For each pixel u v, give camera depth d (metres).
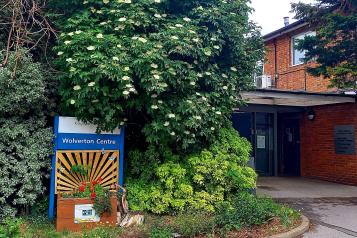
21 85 6.31
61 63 6.79
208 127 7.34
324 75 10.85
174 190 7.22
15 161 6.35
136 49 6.39
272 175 14.88
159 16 6.93
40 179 6.64
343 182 12.76
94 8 7.04
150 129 7.02
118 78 6.17
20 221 5.90
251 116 14.73
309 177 14.34
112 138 7.16
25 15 7.36
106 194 6.44
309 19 10.97
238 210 6.75
